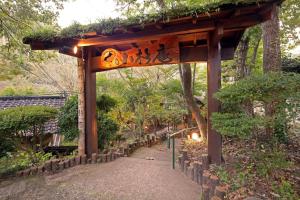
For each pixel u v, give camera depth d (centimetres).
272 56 416
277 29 419
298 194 219
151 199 239
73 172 331
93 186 276
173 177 305
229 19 276
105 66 385
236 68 614
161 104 798
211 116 283
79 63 393
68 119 439
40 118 387
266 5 240
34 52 558
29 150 403
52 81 1147
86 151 392
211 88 314
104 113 503
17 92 1135
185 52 351
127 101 703
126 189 265
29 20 515
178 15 261
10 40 513
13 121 361
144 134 747
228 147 405
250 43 637
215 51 315
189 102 651
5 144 414
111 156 395
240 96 226
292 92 206
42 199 244
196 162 298
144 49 361
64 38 321
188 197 244
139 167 347
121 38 324
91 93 393
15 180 302
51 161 341
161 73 842
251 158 298
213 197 203
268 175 251
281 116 219
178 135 798
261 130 312
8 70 613
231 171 273
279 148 316
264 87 213
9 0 474
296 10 577
